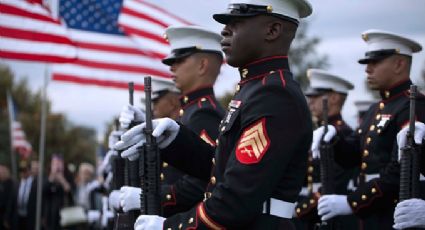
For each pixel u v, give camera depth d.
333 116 8.13
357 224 6.53
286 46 3.75
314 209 6.91
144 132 3.93
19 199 13.75
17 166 26.11
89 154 39.94
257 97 3.54
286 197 3.60
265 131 3.45
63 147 35.12
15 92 35.09
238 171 3.40
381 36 5.71
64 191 13.90
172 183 5.29
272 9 3.68
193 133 4.29
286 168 3.57
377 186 5.23
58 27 8.64
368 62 5.77
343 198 5.44
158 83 7.53
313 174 7.37
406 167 4.30
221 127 3.73
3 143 28.53
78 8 9.48
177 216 3.58
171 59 5.56
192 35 5.55
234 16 3.71
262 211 3.58
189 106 5.47
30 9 8.59
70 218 13.55
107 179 7.33
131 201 4.38
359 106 10.14
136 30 9.48
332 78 8.15
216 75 5.59
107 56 9.58
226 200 3.38
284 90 3.53
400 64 5.66
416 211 4.25
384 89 5.69
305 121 3.53
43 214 13.48
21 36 8.52
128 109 4.40
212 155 4.29
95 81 9.60
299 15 3.85
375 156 5.57
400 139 4.42
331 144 5.78
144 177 3.87
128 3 9.54
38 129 34.28
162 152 4.21
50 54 8.58
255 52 3.71
